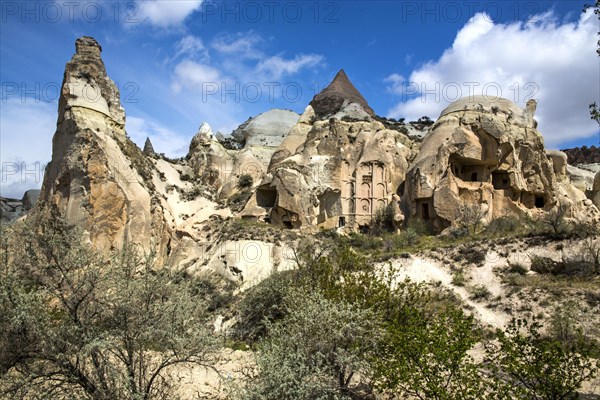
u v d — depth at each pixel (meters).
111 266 15.77
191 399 17.78
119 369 14.68
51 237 15.27
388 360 17.03
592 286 28.30
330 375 16.69
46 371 14.73
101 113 45.59
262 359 15.73
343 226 50.06
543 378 15.02
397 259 35.25
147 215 43.34
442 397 15.06
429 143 49.53
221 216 51.88
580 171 68.56
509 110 51.12
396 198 50.25
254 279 40.72
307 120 65.62
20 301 14.18
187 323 15.73
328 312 17.25
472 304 29.58
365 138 53.50
